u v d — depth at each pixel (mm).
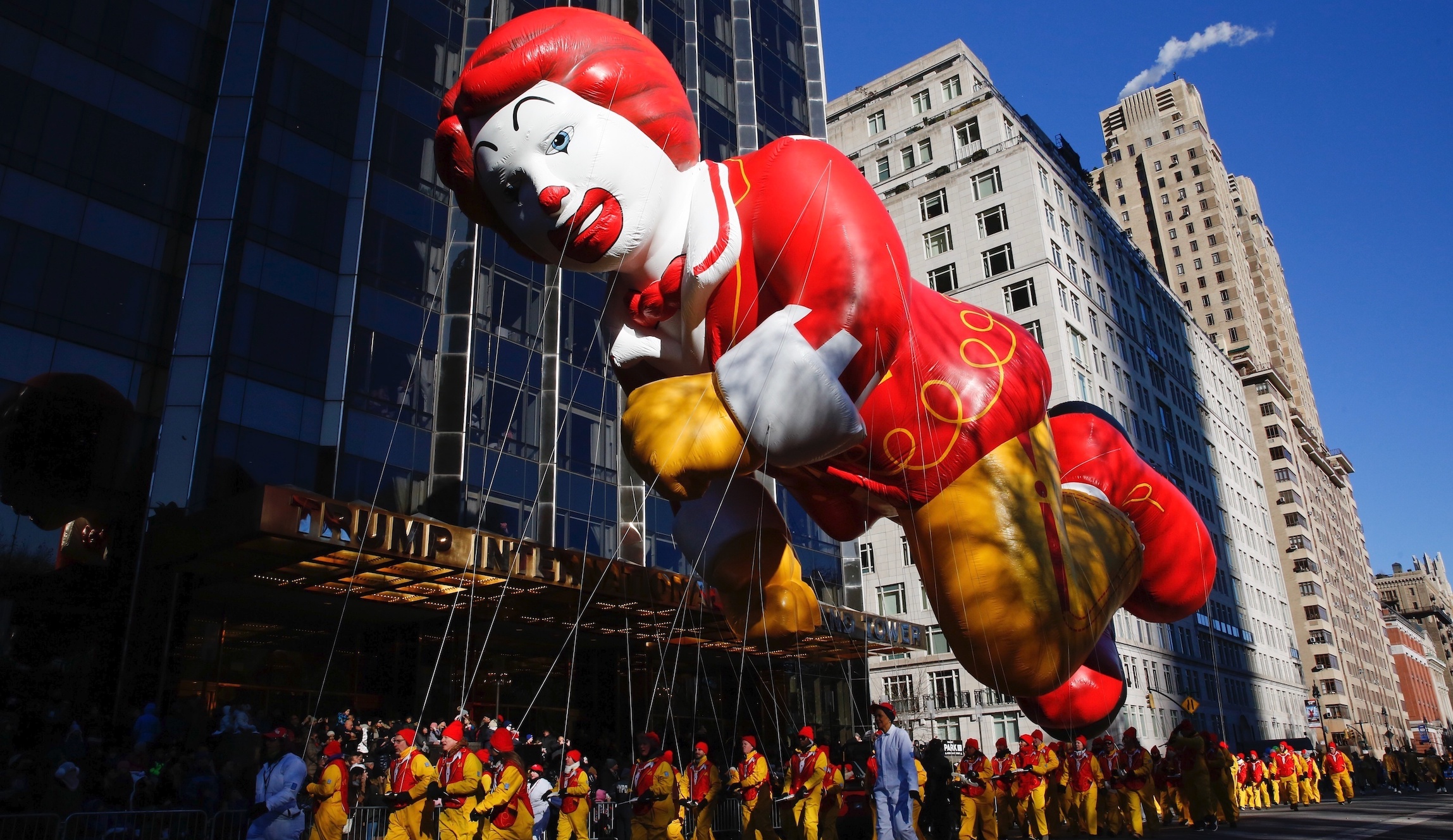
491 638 22219
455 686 20609
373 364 20250
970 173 50594
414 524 15938
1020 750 15266
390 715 20047
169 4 19812
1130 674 44938
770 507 8578
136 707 15852
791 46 36344
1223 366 73438
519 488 22109
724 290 7594
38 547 15898
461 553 16438
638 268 7875
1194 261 106250
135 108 18859
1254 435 87000
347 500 19062
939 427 8242
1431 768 33719
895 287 7438
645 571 19359
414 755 8719
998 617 8008
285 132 20391
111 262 17906
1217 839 12984
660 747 10680
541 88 7504
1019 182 48562
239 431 18016
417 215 22156
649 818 10195
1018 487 8367
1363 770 33844
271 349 18922
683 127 7879
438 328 21734
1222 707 55375
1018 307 46938
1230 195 117188
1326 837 12711
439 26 24078
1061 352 44969
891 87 58688
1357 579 108438
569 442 23562
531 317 23797
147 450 17547
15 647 15250
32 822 9016
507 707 22047
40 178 17281
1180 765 15914
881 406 8102
